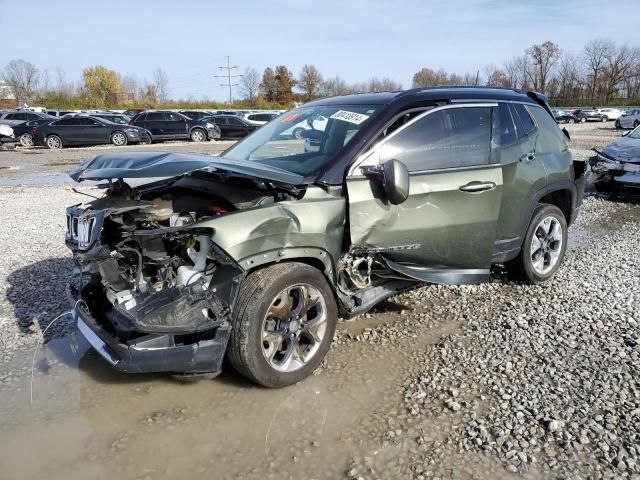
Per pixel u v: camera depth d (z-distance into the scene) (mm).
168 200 3811
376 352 4125
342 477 2791
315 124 4449
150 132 26344
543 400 3424
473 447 3008
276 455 2959
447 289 5445
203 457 2953
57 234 7738
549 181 5289
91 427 3229
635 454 2918
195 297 3318
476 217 4391
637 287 5438
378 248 3971
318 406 3416
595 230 8133
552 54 75812
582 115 49219
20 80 69875
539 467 2844
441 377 3742
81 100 63125
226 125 28828
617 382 3627
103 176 3316
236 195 3701
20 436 3141
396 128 4121
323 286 3717
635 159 9906
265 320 3443
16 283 5609
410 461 2900
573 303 5039
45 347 4262
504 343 4227
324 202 3707
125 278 3479
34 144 23672
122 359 3244
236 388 3637
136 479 2791
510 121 4992
